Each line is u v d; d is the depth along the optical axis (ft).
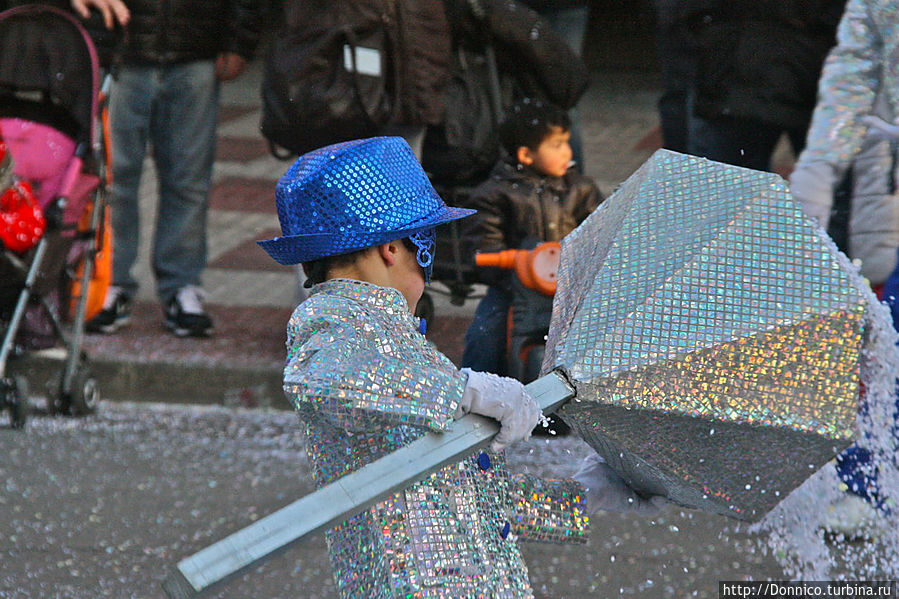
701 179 20.94
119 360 57.47
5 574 37.50
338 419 17.97
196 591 16.25
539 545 39.68
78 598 35.94
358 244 19.11
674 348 19.33
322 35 47.16
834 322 19.63
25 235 47.16
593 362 19.22
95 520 41.81
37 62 50.75
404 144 19.90
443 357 18.89
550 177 49.26
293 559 38.96
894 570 35.14
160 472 46.55
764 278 19.85
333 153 19.30
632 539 39.96
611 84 113.70
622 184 22.00
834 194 44.45
